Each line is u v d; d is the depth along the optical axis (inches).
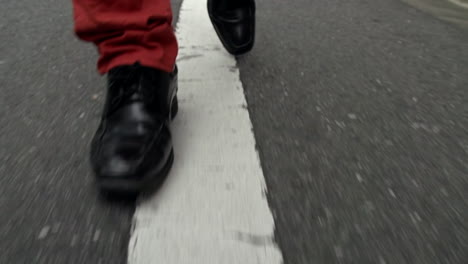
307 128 44.5
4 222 32.2
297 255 29.4
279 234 31.2
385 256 29.2
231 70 59.9
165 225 32.2
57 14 90.6
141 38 38.1
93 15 37.2
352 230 31.4
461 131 43.8
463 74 57.6
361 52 65.7
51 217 32.7
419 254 29.3
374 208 33.4
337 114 47.2
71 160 39.6
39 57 65.7
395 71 58.5
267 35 74.1
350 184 36.1
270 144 42.0
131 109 37.3
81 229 31.6
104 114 38.6
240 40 60.5
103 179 33.3
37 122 46.4
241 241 30.8
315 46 68.4
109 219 32.6
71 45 71.1
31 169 38.3
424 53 65.4
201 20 85.8
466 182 36.3
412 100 50.2
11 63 63.2
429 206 33.6
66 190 35.6
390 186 35.8
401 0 99.7
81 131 44.6
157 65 39.0
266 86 54.6
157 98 39.1
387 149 40.7
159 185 36.5
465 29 77.8
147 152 34.6
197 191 35.8
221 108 49.5
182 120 47.2
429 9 92.0
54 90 54.2
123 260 29.2
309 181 36.6
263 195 35.1
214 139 43.3
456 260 28.8
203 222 32.5
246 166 38.8
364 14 87.3
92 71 60.3
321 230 31.5
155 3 39.4
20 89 54.5
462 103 49.6
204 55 66.5
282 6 94.1
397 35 74.0
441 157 39.5
